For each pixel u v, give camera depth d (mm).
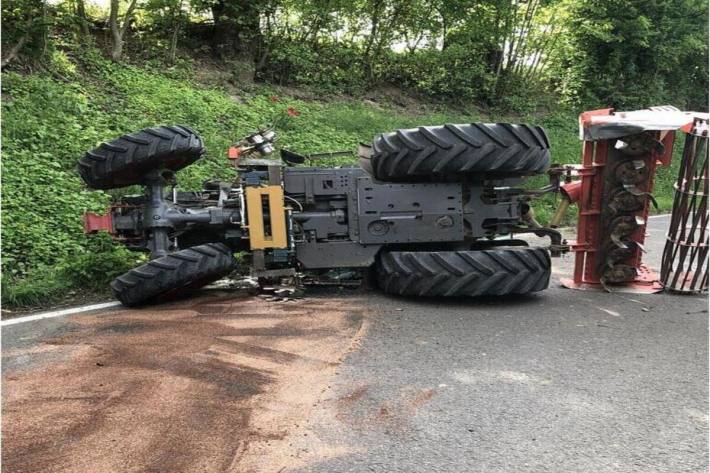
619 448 2838
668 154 6430
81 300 5539
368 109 14883
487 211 5594
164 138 5082
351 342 4246
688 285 6156
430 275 5184
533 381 3604
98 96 10281
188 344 4156
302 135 11320
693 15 22875
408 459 2709
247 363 3812
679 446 2863
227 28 14039
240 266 6488
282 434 2906
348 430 2963
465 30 18578
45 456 2686
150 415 3080
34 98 8969
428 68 18188
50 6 11555
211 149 9438
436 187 5457
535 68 21891
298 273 5734
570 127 19469
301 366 3775
